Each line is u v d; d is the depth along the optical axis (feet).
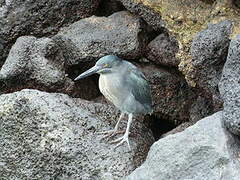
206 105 39.73
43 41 40.14
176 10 39.34
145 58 42.24
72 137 33.27
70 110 34.65
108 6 45.19
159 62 41.55
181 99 41.52
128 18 41.98
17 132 34.30
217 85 35.70
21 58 39.24
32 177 33.83
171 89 41.45
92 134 33.99
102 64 33.50
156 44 41.19
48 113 33.96
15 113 34.37
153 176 30.14
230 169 28.37
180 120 41.86
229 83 30.35
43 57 39.70
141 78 34.71
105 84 34.06
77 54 40.70
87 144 33.19
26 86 39.75
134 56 41.29
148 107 35.63
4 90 39.78
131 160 33.01
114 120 36.58
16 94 35.14
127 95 34.06
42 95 35.09
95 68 33.65
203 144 29.27
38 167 33.68
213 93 36.14
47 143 33.42
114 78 33.76
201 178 28.86
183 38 38.24
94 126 34.45
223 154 28.73
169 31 39.32
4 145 34.55
